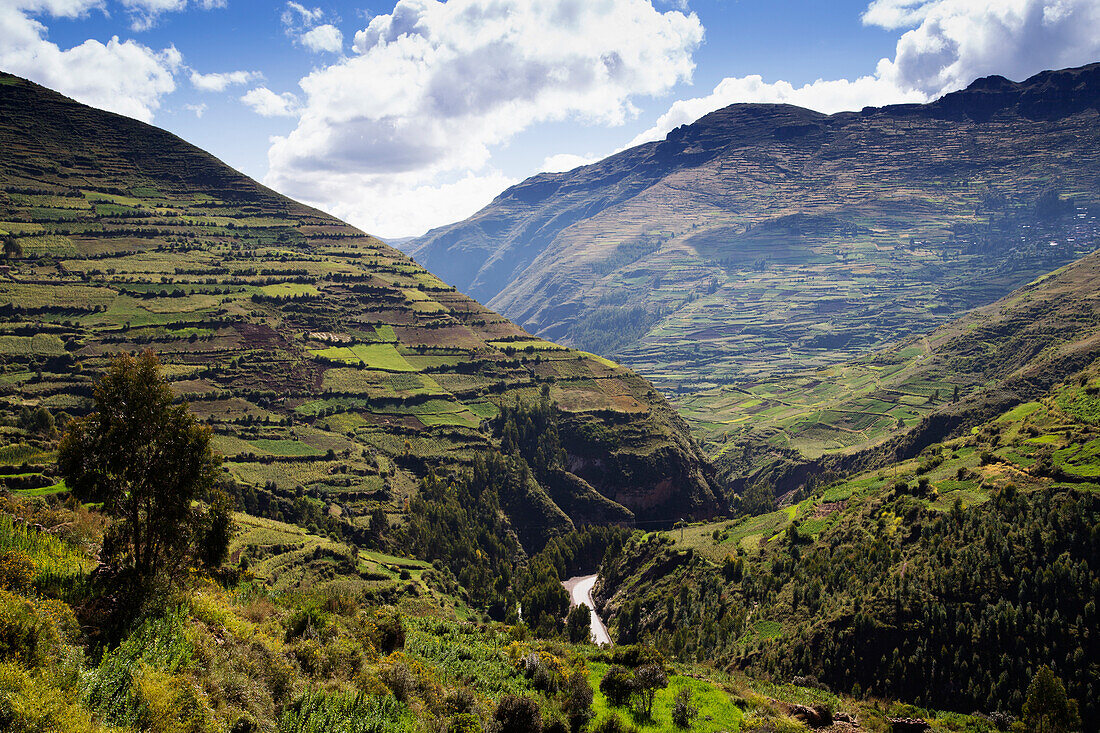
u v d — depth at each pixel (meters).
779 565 106.56
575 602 137.12
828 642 78.38
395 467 169.88
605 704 42.28
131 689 21.42
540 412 199.62
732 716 43.28
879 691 72.12
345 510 143.62
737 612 98.38
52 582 28.47
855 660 75.31
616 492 189.75
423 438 185.50
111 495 31.53
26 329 185.62
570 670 45.31
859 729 44.69
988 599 75.25
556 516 170.88
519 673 43.06
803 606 90.81
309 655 31.06
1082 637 68.50
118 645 24.80
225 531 35.97
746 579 106.31
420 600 107.25
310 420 180.75
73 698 20.06
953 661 70.94
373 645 37.47
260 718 24.16
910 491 108.50
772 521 132.88
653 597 116.62
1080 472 93.19
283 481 149.38
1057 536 78.44
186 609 28.42
